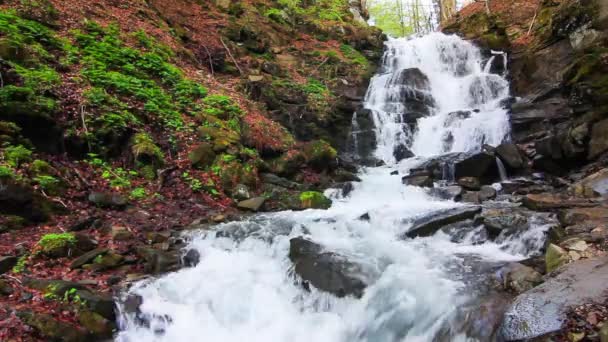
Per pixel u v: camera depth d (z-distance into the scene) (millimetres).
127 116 8844
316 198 8719
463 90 14617
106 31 10828
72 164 7855
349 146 13055
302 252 5973
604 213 6094
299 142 11414
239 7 16438
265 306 5531
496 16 18203
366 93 15000
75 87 8648
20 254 5605
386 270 5535
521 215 6379
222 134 9641
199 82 11453
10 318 4363
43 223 6602
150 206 7773
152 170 8578
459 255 5887
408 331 4746
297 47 16375
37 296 4848
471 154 10203
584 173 8859
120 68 10000
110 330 4840
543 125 10875
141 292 5320
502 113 11875
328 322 5188
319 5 19562
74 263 5668
